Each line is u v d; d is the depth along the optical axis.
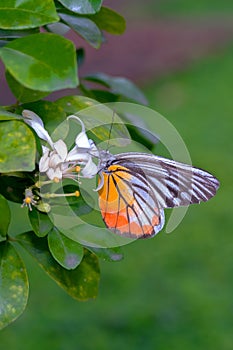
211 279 1.30
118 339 1.11
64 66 0.43
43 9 0.44
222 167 1.87
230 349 1.09
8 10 0.44
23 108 0.46
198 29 3.67
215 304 1.21
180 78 2.84
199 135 2.15
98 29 0.50
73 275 0.48
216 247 1.42
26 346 1.08
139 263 1.35
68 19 0.49
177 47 3.32
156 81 2.81
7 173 0.45
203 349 1.09
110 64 3.00
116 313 1.18
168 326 1.15
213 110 2.40
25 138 0.44
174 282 1.29
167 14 4.04
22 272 0.46
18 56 0.43
